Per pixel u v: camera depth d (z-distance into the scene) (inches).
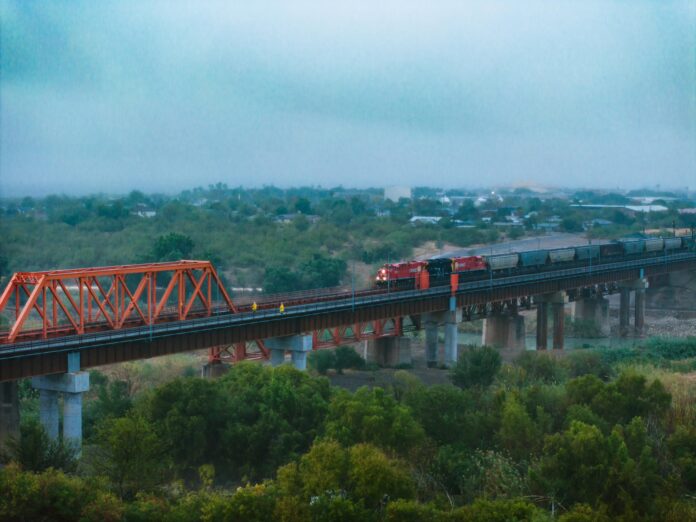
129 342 3868.1
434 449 3208.7
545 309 7263.8
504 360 6230.3
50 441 3179.1
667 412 3789.4
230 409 3646.7
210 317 4394.7
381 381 5383.9
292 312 4722.0
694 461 3218.5
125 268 4015.8
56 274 3705.7
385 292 5841.5
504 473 3026.6
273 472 3398.1
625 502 2797.7
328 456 2711.6
